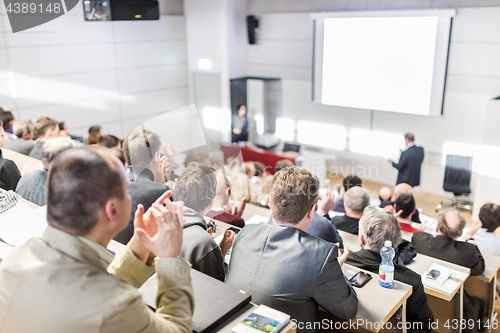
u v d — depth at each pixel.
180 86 8.54
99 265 0.85
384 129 6.85
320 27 7.20
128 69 7.56
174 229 0.94
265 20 7.92
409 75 6.43
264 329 1.05
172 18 8.08
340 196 4.11
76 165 0.82
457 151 6.18
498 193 5.32
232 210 2.28
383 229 2.08
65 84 6.74
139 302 0.83
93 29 6.92
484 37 5.69
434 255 2.79
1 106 6.10
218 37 7.96
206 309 1.11
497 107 5.13
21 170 2.73
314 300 1.45
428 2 6.14
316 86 7.48
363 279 1.79
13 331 0.85
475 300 2.75
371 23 6.63
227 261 1.91
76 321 0.79
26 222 1.62
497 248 3.38
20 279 0.83
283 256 1.46
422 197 6.33
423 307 2.05
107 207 0.84
